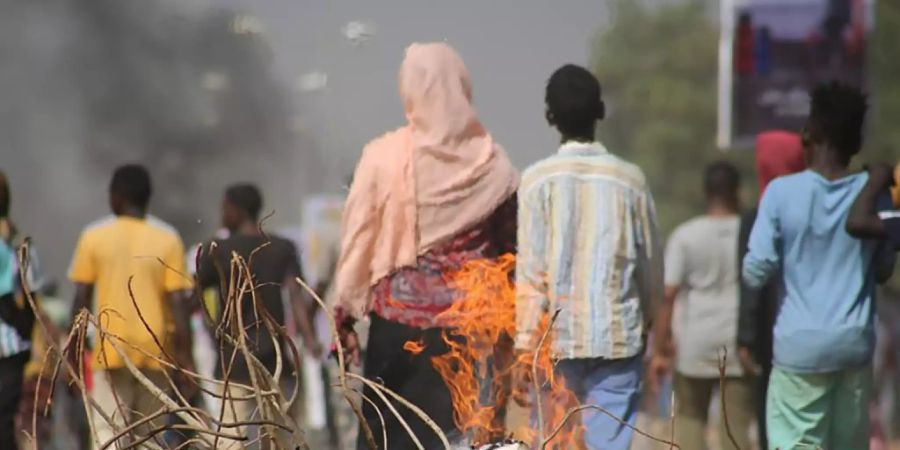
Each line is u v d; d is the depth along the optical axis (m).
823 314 20.30
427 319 20.88
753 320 24.27
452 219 20.92
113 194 28.22
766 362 24.39
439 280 20.94
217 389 25.45
